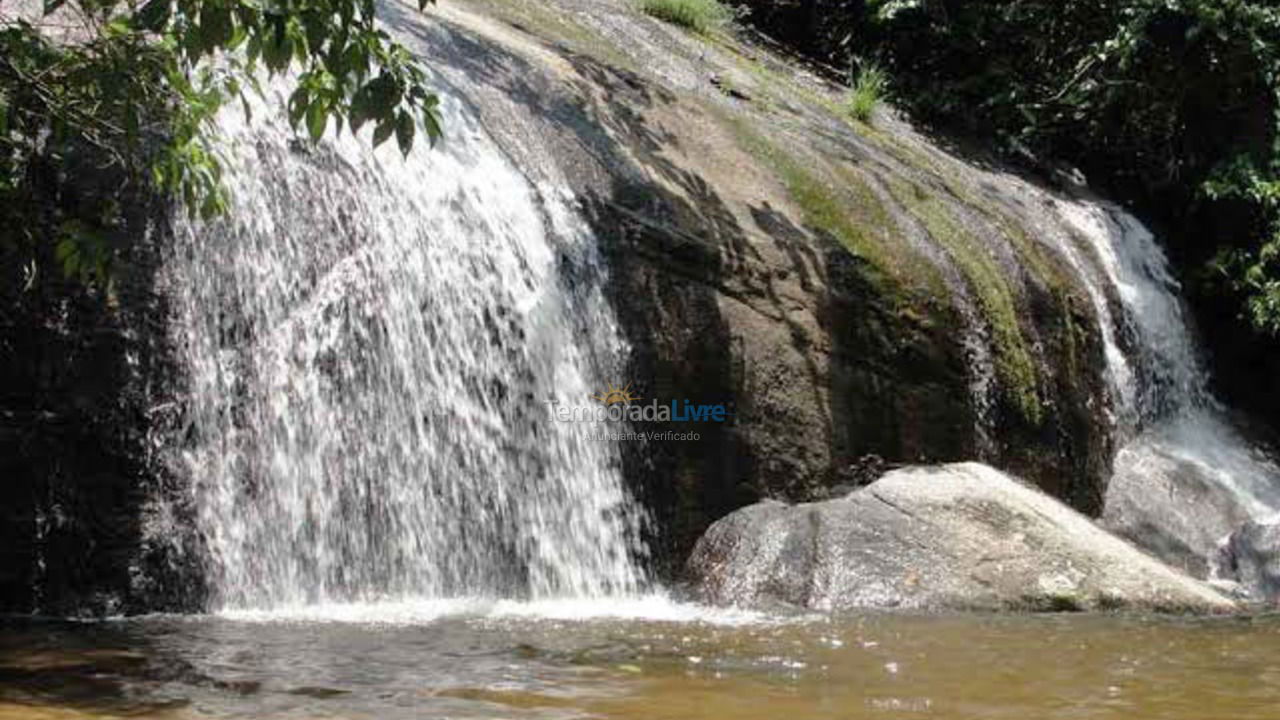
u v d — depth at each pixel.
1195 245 14.82
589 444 8.33
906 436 9.77
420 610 6.91
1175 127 15.24
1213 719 4.78
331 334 7.41
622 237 8.88
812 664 5.62
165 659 5.30
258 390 7.09
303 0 4.88
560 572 8.00
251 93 7.57
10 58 6.07
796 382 9.29
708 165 10.06
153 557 6.64
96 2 6.00
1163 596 7.96
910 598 7.73
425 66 8.89
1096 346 11.77
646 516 8.45
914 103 15.02
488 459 7.88
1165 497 11.45
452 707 4.52
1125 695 5.18
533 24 11.29
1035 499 8.99
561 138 9.23
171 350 6.86
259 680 4.91
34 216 6.59
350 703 4.55
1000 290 10.85
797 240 9.79
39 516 6.50
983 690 5.19
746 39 14.88
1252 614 7.93
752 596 7.82
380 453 7.44
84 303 6.65
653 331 8.76
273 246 7.32
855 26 15.95
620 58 11.51
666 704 4.69
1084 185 15.21
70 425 6.57
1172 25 14.62
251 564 6.90
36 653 5.42
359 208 7.72
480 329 8.02
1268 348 14.24
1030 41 15.50
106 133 6.80
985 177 13.52
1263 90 14.63
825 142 11.69
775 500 8.88
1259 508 11.89
